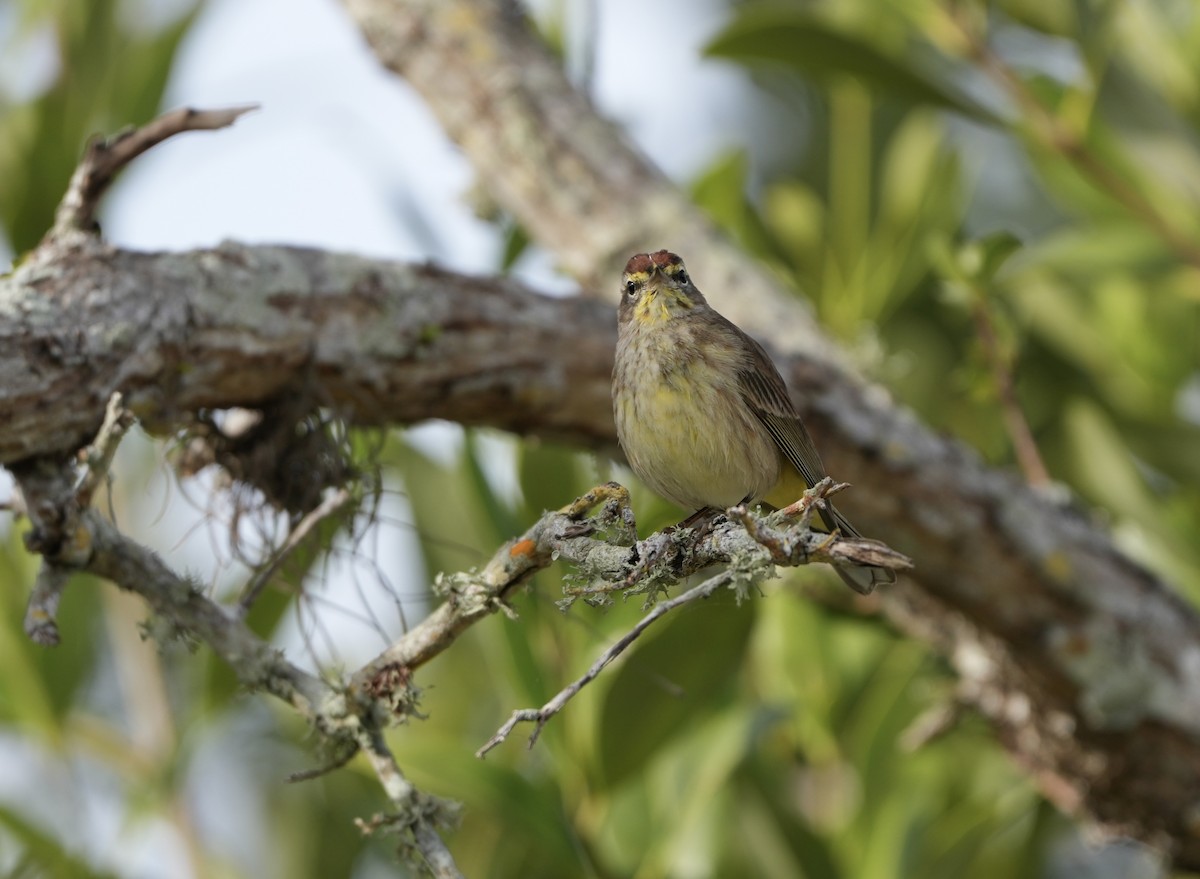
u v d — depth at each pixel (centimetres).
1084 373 1237
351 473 923
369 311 936
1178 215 1129
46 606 748
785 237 1298
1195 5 1127
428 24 1230
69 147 1091
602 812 933
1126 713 1074
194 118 843
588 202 1201
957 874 1000
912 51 1207
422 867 737
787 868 991
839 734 1064
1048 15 1134
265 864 1144
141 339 833
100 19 1121
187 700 1088
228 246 903
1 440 775
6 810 960
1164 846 1119
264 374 902
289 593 1002
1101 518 1182
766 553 638
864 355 1191
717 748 944
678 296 990
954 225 1247
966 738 1144
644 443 976
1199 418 1228
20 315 795
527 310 1002
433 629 718
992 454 1232
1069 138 1095
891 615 1119
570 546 675
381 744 735
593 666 628
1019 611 1081
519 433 1024
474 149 1226
